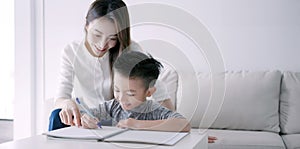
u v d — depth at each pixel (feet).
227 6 9.62
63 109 4.01
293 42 9.36
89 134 3.13
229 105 8.39
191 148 2.72
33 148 2.75
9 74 13.32
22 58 11.16
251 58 9.53
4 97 13.50
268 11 9.44
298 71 9.33
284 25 9.38
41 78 11.08
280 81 8.87
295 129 8.29
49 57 10.98
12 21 13.07
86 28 3.03
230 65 9.61
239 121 8.34
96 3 2.98
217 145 7.01
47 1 10.89
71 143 2.92
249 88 8.51
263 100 8.43
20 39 11.17
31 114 11.17
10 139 12.01
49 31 10.93
